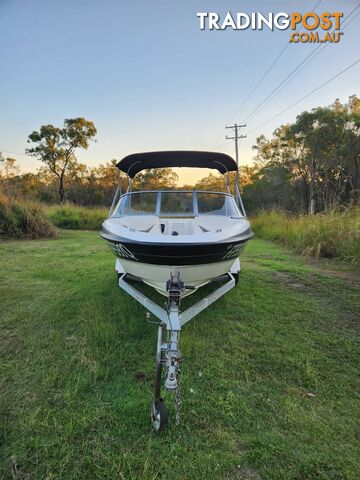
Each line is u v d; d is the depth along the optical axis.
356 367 2.41
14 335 2.87
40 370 2.31
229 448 1.63
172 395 2.04
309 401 2.00
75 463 1.54
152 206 4.23
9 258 6.35
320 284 4.57
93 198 35.00
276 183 31.84
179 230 3.87
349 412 1.90
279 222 10.92
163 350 1.86
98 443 1.65
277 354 2.58
